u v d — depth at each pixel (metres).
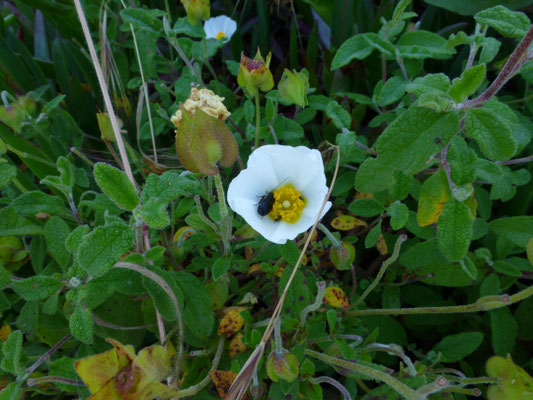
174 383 0.15
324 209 0.14
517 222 0.19
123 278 0.15
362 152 0.21
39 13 0.29
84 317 0.13
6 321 0.20
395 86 0.20
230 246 0.18
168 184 0.13
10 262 0.19
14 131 0.21
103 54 0.24
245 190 0.15
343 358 0.16
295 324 0.16
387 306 0.21
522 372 0.14
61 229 0.16
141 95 0.23
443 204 0.14
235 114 0.22
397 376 0.17
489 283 0.19
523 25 0.13
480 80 0.12
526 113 0.23
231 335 0.18
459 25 0.26
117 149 0.26
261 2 0.27
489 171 0.17
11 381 0.16
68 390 0.15
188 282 0.16
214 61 0.31
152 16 0.22
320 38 0.30
